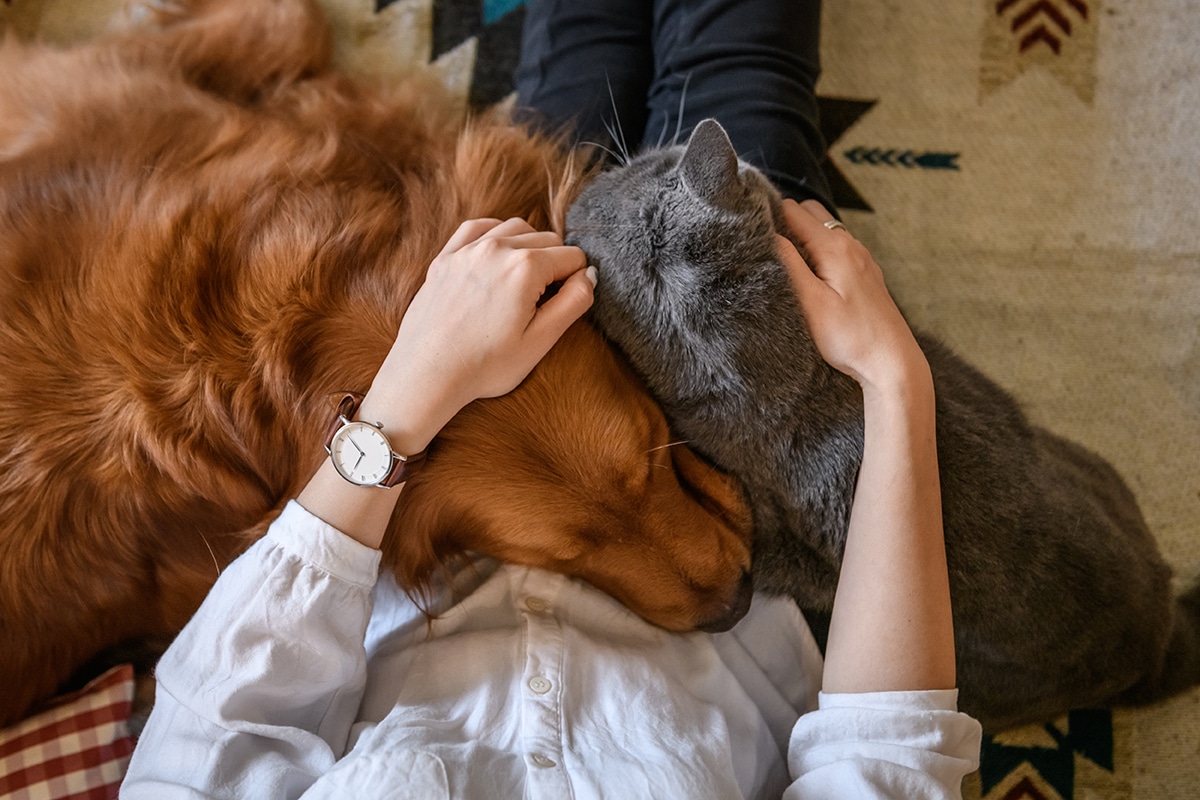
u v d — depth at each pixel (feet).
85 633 4.03
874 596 3.41
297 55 4.93
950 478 3.79
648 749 3.31
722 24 4.92
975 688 4.11
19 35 5.84
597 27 5.34
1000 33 5.82
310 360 3.42
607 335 3.53
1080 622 3.86
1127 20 5.76
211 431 3.45
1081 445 5.03
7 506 3.61
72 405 3.52
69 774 3.96
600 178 3.71
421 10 5.95
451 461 3.44
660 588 3.70
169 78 4.56
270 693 3.30
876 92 5.84
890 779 3.19
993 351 5.53
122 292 3.49
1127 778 4.89
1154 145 5.63
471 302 3.20
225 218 3.56
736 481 3.86
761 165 4.64
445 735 3.31
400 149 4.12
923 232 5.69
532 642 3.59
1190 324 5.41
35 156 3.97
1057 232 5.62
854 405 3.62
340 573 3.30
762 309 3.38
